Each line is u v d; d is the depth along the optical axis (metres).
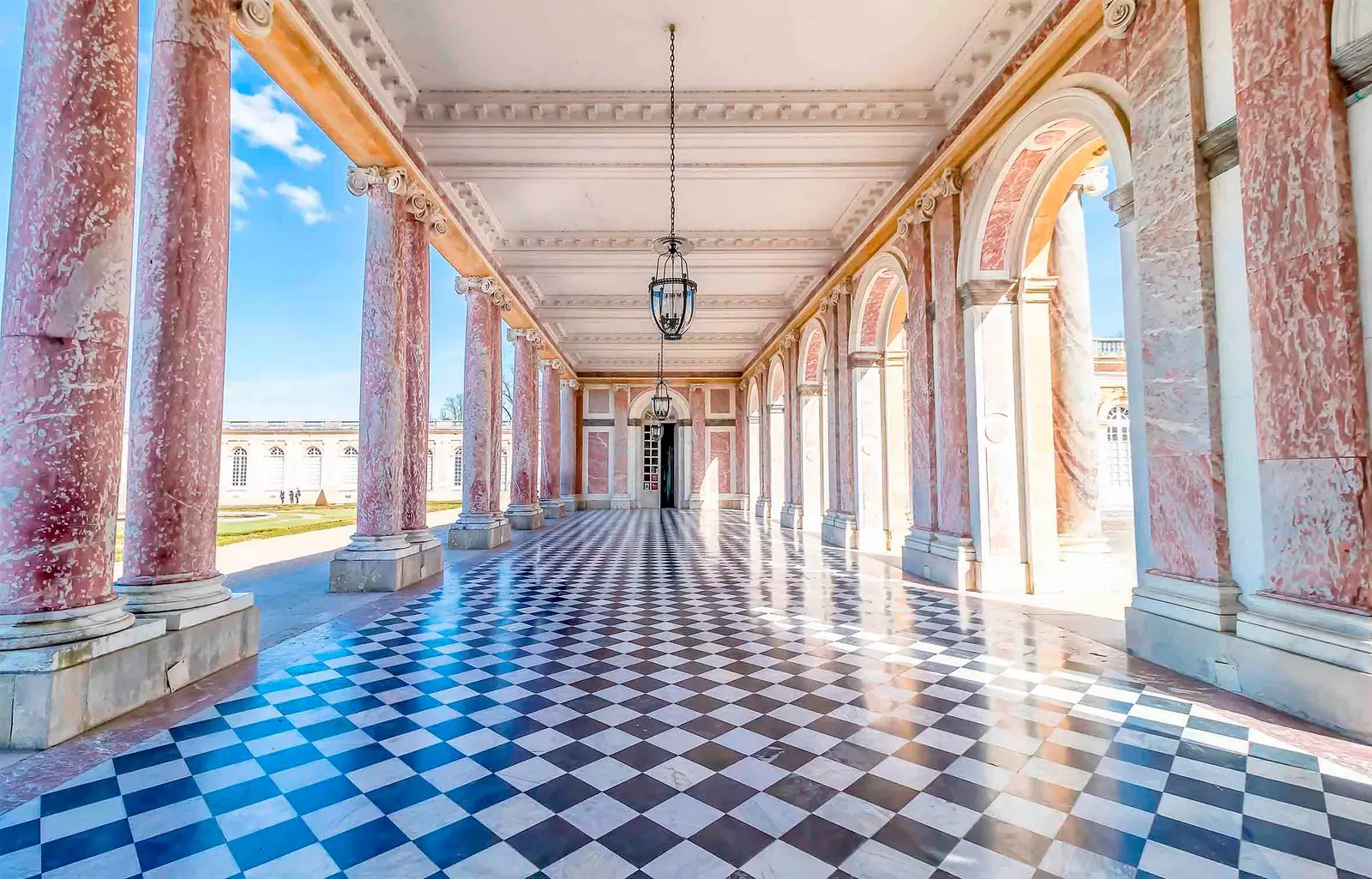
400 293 8.05
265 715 3.71
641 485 26.45
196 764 3.07
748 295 15.59
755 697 4.01
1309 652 3.53
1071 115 5.65
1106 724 3.54
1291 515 3.70
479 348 12.35
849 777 2.95
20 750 3.20
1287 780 2.88
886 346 11.86
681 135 8.00
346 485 38.38
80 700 3.42
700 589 7.83
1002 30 6.38
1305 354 3.61
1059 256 8.15
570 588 7.91
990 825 2.54
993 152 7.00
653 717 3.69
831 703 3.90
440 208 9.37
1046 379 7.53
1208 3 4.29
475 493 12.41
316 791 2.82
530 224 11.33
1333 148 3.45
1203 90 4.33
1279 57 3.70
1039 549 7.46
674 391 26.30
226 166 4.75
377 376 7.92
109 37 3.78
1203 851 2.36
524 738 3.39
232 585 8.10
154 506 4.32
